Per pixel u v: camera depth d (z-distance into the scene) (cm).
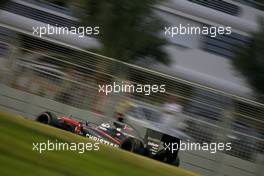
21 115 5219
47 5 9400
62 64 5091
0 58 5206
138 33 8125
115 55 8112
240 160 4725
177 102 4812
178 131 4769
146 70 4859
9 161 1639
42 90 5166
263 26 8869
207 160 4775
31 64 5172
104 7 8112
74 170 1805
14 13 9475
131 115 4884
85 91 5041
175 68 9512
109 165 2095
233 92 9519
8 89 5219
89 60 5028
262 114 4703
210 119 4775
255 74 8594
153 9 8356
